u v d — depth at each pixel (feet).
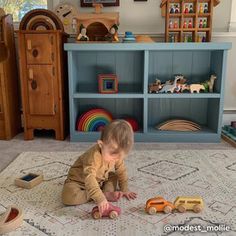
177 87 7.27
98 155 3.87
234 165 5.58
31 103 7.27
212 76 7.29
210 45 6.75
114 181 4.46
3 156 6.22
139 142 7.22
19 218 3.57
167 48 6.77
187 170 5.32
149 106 8.08
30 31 6.89
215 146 6.91
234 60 8.07
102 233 3.45
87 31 7.68
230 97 8.29
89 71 7.97
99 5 7.30
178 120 7.63
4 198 4.29
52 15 7.10
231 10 7.81
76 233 3.45
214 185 4.71
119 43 6.79
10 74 7.57
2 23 7.20
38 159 5.89
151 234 3.43
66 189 4.06
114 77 7.34
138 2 7.79
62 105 7.30
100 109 7.71
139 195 4.38
